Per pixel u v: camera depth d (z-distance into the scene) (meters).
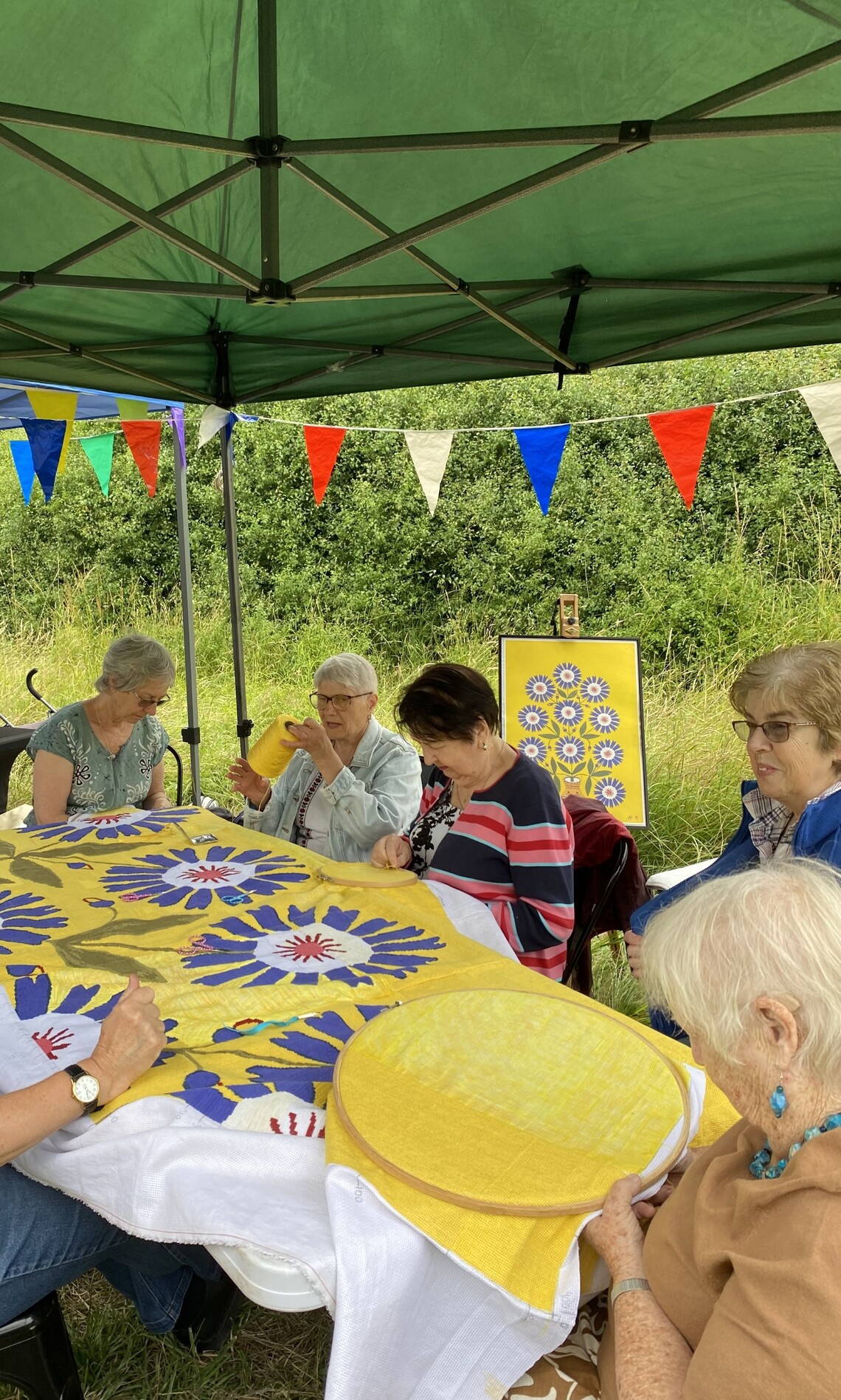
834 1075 0.90
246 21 1.78
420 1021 1.38
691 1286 0.96
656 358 3.22
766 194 2.23
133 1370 1.75
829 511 7.09
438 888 2.06
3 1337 1.37
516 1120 1.18
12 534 9.72
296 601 8.78
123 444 9.28
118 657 2.97
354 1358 0.94
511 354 3.33
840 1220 0.85
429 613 8.37
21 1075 1.30
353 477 8.70
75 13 1.69
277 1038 1.40
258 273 2.74
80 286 2.41
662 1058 1.32
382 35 1.81
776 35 1.70
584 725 3.90
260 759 2.66
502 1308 0.98
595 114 1.98
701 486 7.50
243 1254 1.01
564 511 7.91
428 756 2.20
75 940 1.77
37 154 1.69
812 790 1.92
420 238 1.92
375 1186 1.04
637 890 2.53
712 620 7.20
